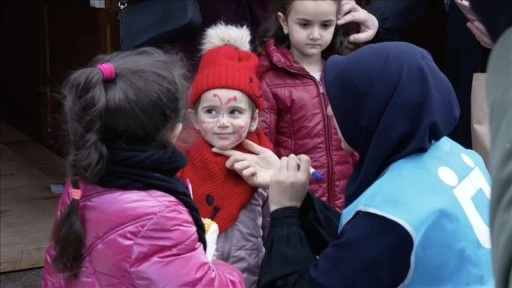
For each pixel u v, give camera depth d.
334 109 2.94
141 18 4.52
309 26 4.61
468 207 2.78
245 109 3.80
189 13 4.37
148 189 2.88
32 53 8.31
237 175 3.79
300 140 4.59
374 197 2.70
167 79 2.91
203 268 2.91
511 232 1.60
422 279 2.67
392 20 5.23
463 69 5.01
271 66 4.63
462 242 2.72
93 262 2.87
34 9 8.14
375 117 2.84
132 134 2.85
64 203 2.97
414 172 2.76
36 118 8.44
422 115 2.80
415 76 2.80
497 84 1.75
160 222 2.84
